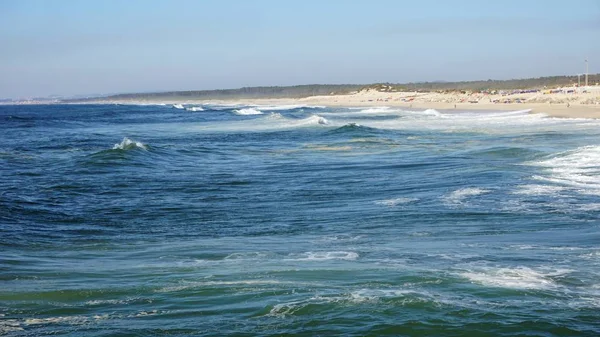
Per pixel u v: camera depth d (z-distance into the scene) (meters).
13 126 66.19
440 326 7.94
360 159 28.95
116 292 9.58
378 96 162.50
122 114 104.75
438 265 10.97
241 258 11.87
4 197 19.00
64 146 38.38
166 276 10.47
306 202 18.39
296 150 34.16
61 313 8.67
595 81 165.12
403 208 16.95
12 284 10.07
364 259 11.55
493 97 111.88
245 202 18.58
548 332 7.76
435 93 147.75
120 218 16.52
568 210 16.09
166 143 40.22
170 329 7.99
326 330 7.85
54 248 13.18
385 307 8.59
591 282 9.84
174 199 19.20
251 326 8.04
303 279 10.10
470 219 15.38
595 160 24.34
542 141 34.59
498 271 10.48
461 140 37.50
